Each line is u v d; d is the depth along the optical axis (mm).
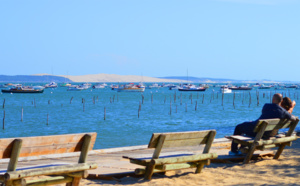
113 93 157500
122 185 7430
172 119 54094
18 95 133000
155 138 7324
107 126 45906
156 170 7844
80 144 6328
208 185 7527
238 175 8438
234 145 10391
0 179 5504
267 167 9336
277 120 9797
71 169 6059
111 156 11352
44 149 5828
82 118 56031
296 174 8383
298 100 116125
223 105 87688
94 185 7395
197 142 8211
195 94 153000
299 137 15453
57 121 52219
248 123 10070
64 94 145375
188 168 8883
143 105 85938
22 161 10008
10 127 46094
